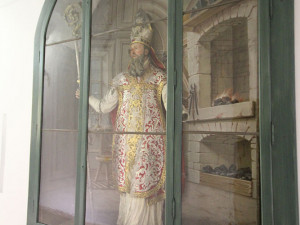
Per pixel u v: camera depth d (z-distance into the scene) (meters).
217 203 1.61
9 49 2.55
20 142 2.38
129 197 1.84
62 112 2.16
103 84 2.00
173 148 1.69
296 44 1.44
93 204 1.96
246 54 1.58
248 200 1.53
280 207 1.41
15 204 2.34
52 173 2.16
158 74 1.83
